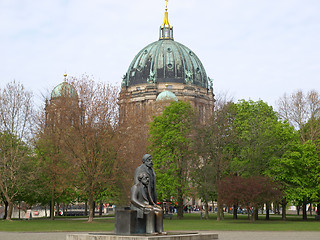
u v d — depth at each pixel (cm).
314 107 7569
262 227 4300
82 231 3559
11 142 5981
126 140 5634
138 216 2402
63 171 5431
